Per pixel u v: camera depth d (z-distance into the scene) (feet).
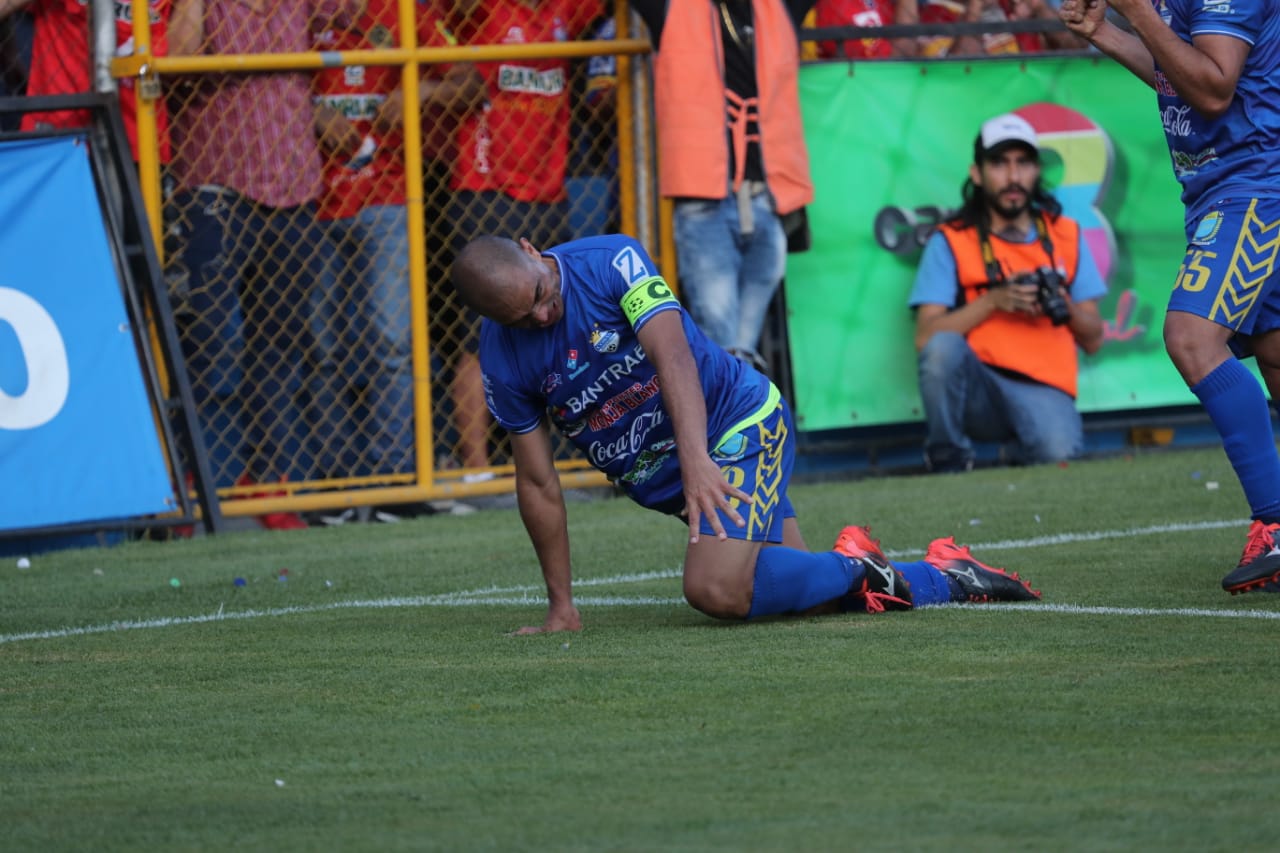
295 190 95.81
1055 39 113.91
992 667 44.50
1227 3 54.85
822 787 33.01
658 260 105.09
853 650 47.75
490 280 48.67
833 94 107.14
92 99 94.68
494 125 98.73
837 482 105.50
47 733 42.06
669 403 47.91
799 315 106.93
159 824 32.45
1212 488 89.86
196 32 94.89
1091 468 103.35
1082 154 111.04
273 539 89.81
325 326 97.19
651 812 31.65
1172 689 40.91
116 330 91.91
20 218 90.74
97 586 73.51
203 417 96.84
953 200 108.88
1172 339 56.95
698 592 52.37
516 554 78.38
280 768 36.94
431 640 54.03
